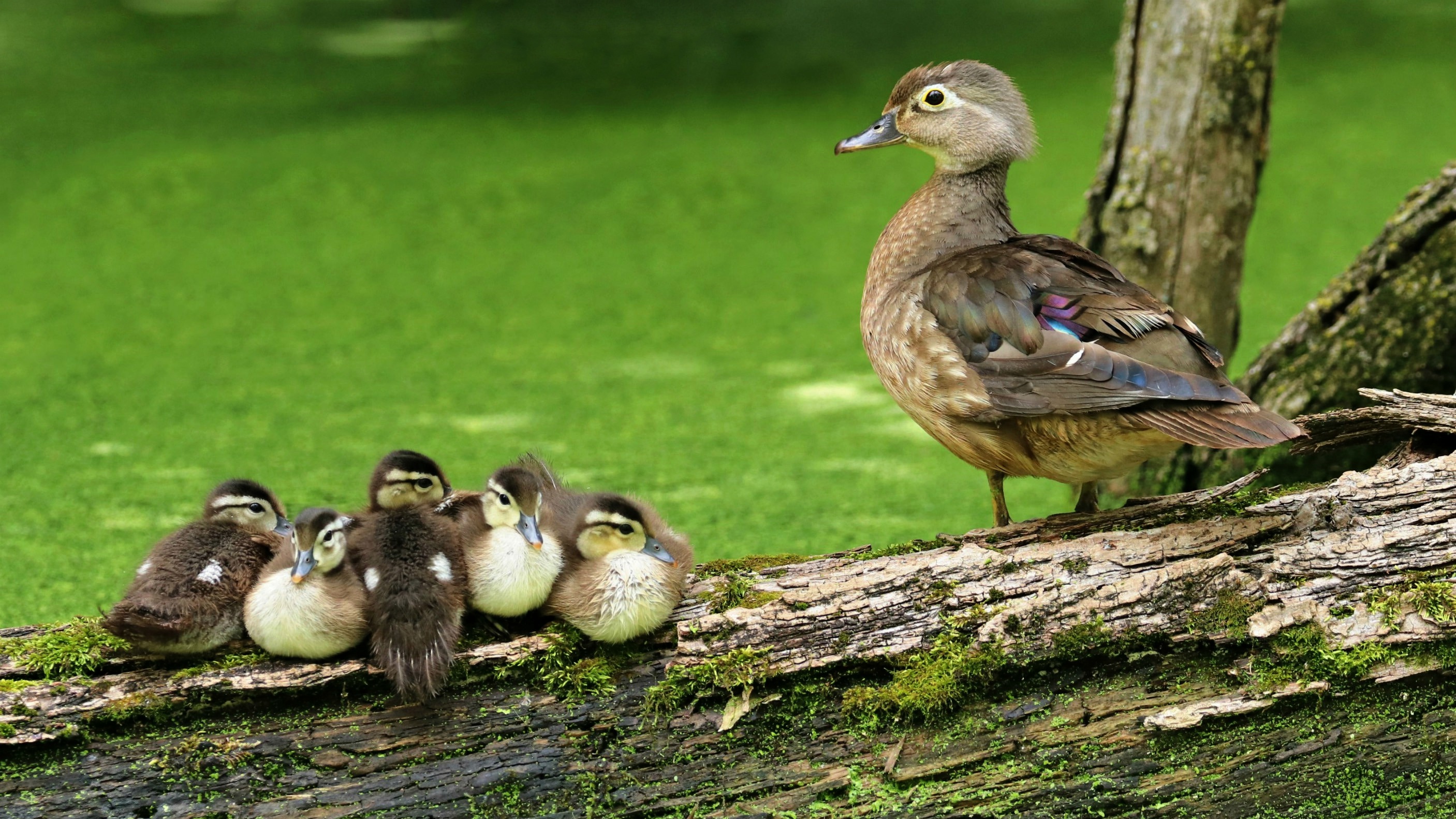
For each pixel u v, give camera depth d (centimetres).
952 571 547
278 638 511
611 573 526
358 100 2139
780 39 2492
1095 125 1880
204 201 1683
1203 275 930
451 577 532
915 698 520
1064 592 536
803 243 1552
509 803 509
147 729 506
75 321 1330
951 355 573
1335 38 2294
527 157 1845
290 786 502
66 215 1633
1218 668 539
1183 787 523
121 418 1105
